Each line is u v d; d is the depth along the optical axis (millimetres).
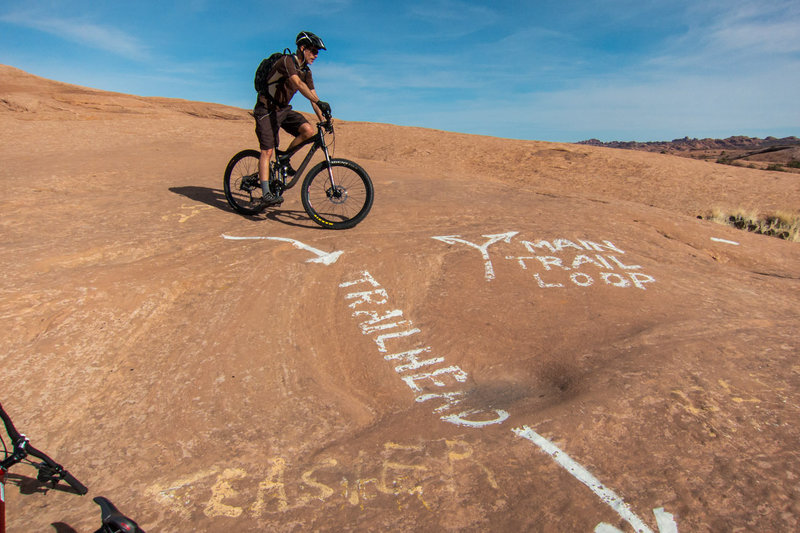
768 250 5836
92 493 1995
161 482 2055
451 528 1761
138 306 3277
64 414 2461
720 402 2469
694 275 4586
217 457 2205
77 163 7820
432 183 7773
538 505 1849
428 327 3420
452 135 17391
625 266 4508
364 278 3877
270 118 4531
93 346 2906
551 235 4980
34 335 2893
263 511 1878
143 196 5758
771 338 3250
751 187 11242
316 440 2342
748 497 1862
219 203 5582
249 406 2574
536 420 2365
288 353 3043
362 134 17344
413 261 4152
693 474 1987
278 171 4781
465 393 2771
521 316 3564
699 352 2992
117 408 2518
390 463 2127
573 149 15312
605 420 2336
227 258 3965
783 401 2486
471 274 4082
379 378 2924
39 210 4992
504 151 14891
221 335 3109
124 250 4043
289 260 3982
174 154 9672
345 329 3348
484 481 1989
